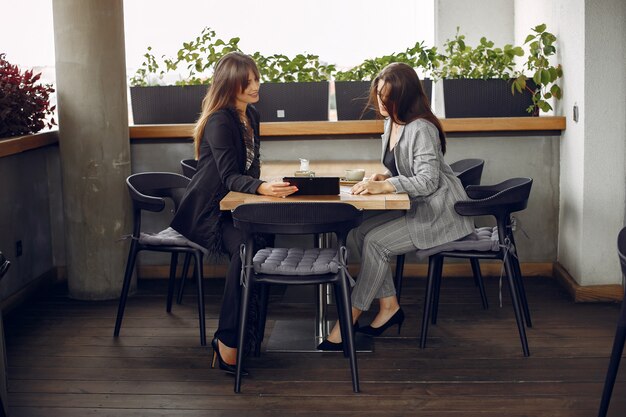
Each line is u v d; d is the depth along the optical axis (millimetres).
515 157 5508
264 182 3740
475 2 6457
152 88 5609
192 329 4535
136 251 4340
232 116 3871
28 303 5121
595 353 4027
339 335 4082
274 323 4609
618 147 4852
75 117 5055
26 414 3363
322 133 5410
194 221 3906
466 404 3412
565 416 3281
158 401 3490
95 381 3740
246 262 3555
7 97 4977
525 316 4469
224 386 3656
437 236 4004
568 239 5285
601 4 4742
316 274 3562
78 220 5145
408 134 3973
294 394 3547
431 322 4574
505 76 5523
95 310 4949
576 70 4980
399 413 3326
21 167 5156
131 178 4414
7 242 4930
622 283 4941
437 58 5660
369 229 4207
